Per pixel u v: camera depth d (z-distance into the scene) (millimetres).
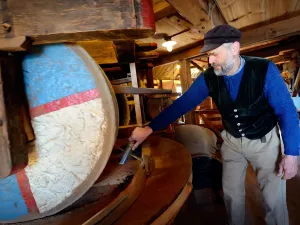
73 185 784
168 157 1470
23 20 594
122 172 1043
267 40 3080
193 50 4203
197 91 1478
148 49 1945
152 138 2318
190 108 1509
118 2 611
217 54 1203
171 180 1033
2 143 590
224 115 1410
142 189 952
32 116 716
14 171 617
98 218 661
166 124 1433
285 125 1166
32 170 753
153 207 783
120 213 745
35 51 704
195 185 2365
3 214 798
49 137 737
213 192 2453
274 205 1361
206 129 2686
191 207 2188
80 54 730
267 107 1270
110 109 764
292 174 1178
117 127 812
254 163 1405
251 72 1215
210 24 2590
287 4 2424
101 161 775
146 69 3217
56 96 727
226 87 1325
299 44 4414
